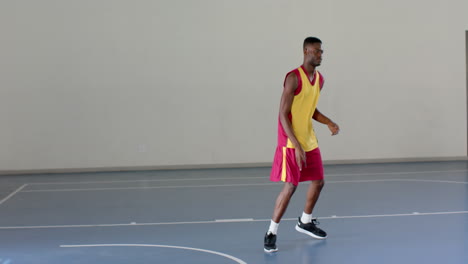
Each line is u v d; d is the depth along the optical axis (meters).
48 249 4.38
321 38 11.54
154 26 11.12
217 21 11.27
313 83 4.28
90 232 5.05
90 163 11.03
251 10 11.35
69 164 10.98
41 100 10.88
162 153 11.20
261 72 11.41
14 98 10.82
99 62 11.00
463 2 12.00
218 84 11.30
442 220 5.32
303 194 7.25
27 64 10.83
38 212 6.25
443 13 11.93
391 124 11.82
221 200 6.91
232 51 11.33
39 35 10.85
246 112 11.40
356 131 11.71
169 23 11.15
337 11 11.58
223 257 4.04
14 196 7.62
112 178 9.73
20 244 4.59
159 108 11.18
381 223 5.23
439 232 4.79
